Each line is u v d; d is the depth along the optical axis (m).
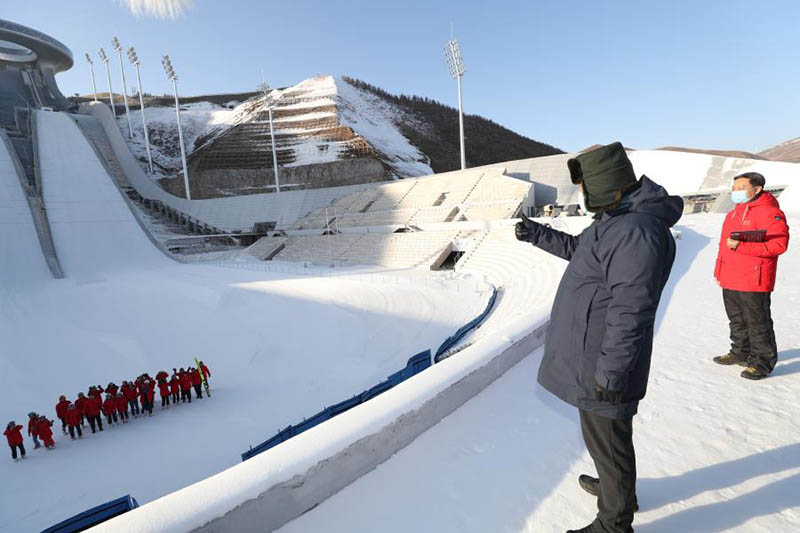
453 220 40.41
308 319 23.44
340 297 26.34
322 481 2.34
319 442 2.44
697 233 15.49
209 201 58.78
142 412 14.40
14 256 36.28
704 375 3.76
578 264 1.87
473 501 2.31
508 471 2.56
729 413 3.03
